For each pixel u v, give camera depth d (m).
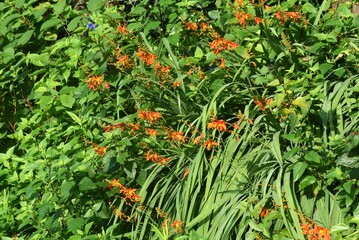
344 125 1.94
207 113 2.02
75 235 1.99
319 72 2.09
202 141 2.02
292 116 1.86
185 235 1.83
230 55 2.18
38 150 2.19
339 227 1.60
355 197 1.81
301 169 1.79
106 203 2.12
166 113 2.21
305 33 2.20
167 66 2.17
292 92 1.92
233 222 1.86
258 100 1.94
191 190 1.97
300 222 1.81
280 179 1.83
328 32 2.18
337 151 1.83
